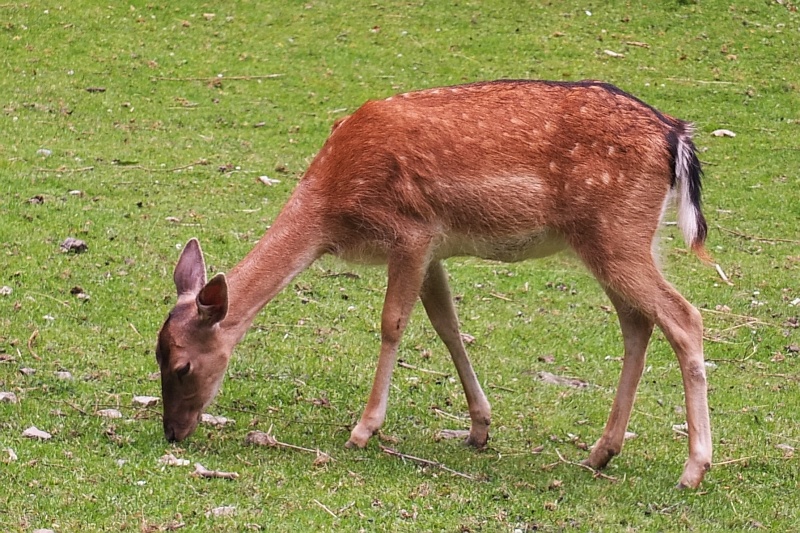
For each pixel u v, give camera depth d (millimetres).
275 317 11812
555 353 11844
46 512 6934
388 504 7570
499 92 8859
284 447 8570
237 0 23625
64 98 18688
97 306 11359
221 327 8523
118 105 18766
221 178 16094
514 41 22641
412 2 24062
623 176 8602
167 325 8367
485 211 8664
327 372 10516
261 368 10391
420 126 8680
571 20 23688
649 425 10203
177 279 8703
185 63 20812
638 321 8953
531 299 13211
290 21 22969
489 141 8648
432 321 9148
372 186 8688
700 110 20469
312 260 8945
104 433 8391
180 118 18562
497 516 7570
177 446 8305
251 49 21703
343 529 7094
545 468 8789
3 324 10578
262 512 7199
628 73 21641
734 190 17438
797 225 16328
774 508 8367
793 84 21656
